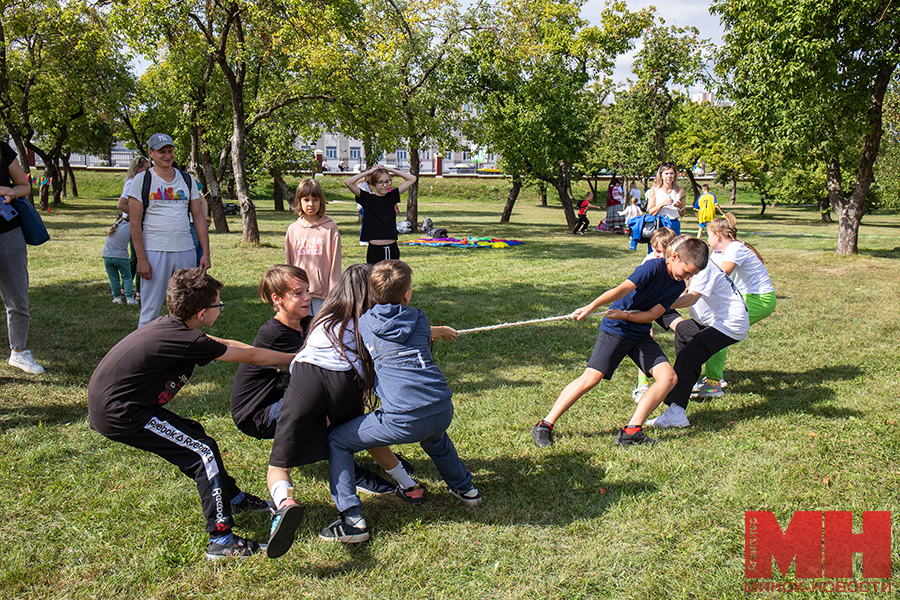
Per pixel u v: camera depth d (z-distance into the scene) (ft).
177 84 56.80
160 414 9.43
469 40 68.23
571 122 75.82
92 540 9.59
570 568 9.16
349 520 9.55
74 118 96.22
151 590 8.56
